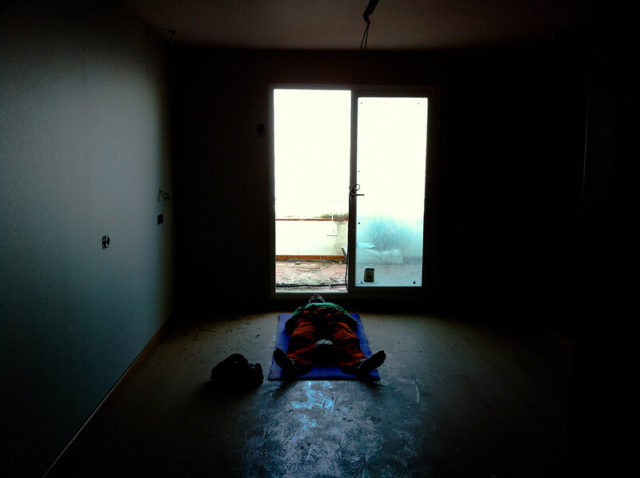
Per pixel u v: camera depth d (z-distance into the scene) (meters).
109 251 2.91
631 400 1.17
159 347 3.89
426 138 4.70
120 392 3.10
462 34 3.96
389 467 2.36
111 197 2.95
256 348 3.88
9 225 1.81
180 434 2.62
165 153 4.26
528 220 4.75
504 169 4.73
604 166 1.26
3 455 1.78
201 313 4.77
